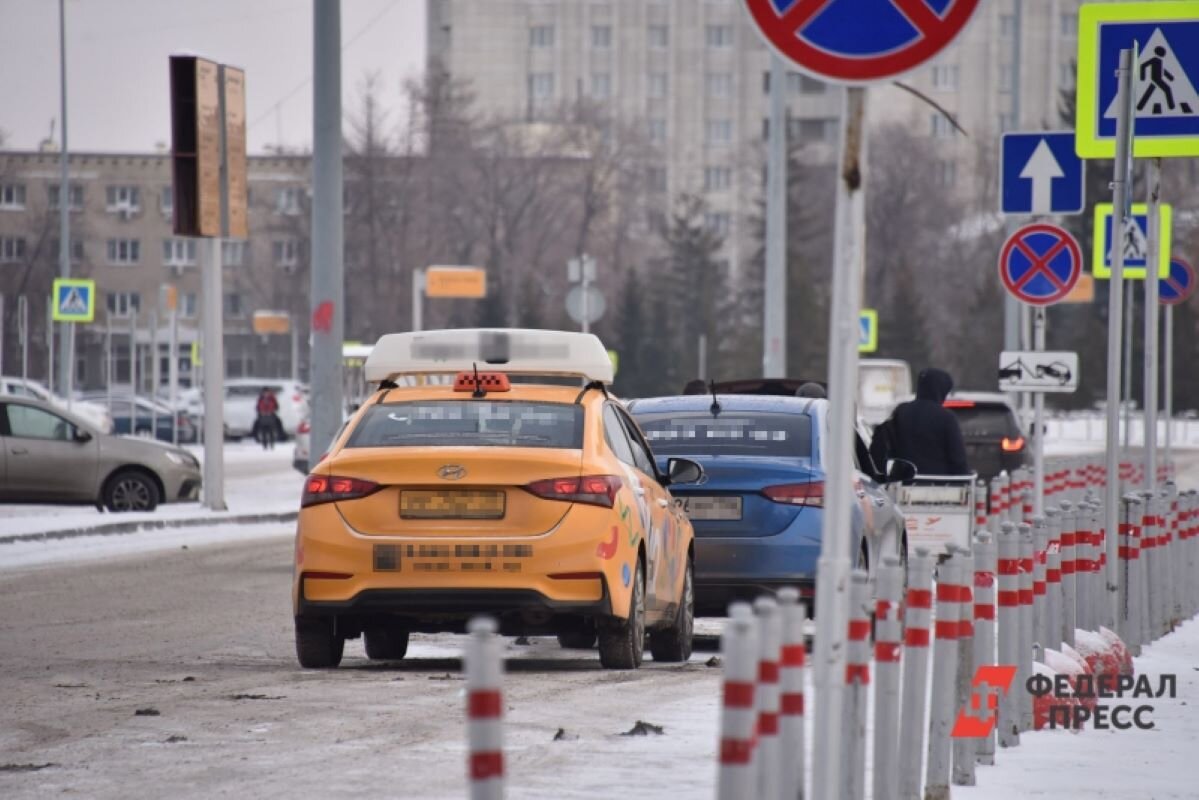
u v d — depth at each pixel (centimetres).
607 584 3594
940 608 2484
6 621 4822
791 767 1733
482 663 1497
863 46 1994
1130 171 5003
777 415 4512
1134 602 4684
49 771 2550
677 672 3806
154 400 17038
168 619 4894
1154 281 5412
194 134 8625
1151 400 5438
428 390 3841
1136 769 2862
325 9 7950
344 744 2775
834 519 1944
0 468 8931
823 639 1925
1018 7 13575
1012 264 6234
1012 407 9650
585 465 3631
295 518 9312
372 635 4106
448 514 3591
